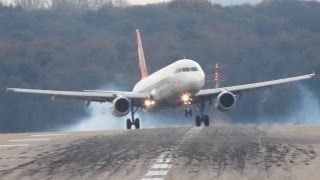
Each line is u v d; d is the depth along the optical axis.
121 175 90.88
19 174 94.06
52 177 91.06
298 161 100.44
